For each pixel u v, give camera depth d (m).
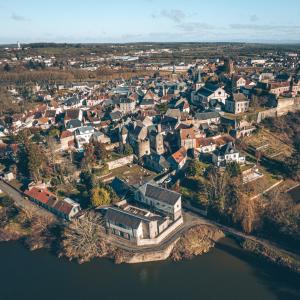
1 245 114.81
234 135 172.62
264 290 91.31
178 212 117.88
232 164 136.50
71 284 95.69
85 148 155.88
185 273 98.44
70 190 138.62
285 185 140.12
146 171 153.50
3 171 158.38
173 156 151.25
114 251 105.81
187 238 110.19
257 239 108.88
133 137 167.38
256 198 126.12
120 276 98.12
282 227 108.06
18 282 97.25
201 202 126.69
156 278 96.69
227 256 104.94
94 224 111.00
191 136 159.50
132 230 106.25
